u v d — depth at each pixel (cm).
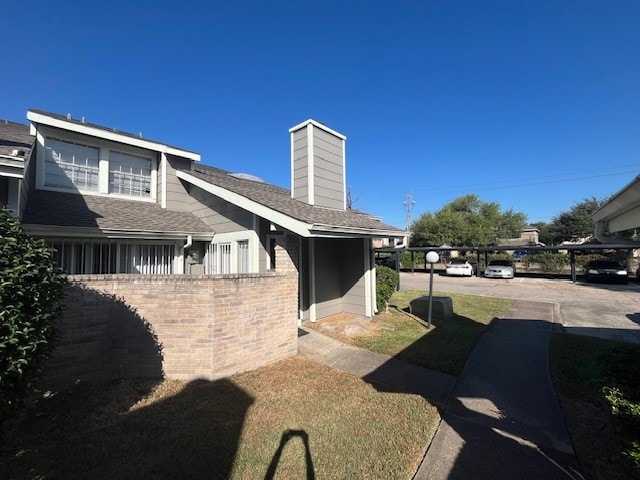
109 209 762
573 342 692
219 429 349
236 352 507
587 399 427
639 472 247
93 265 692
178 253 833
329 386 464
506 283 1947
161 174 915
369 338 709
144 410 388
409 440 332
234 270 766
